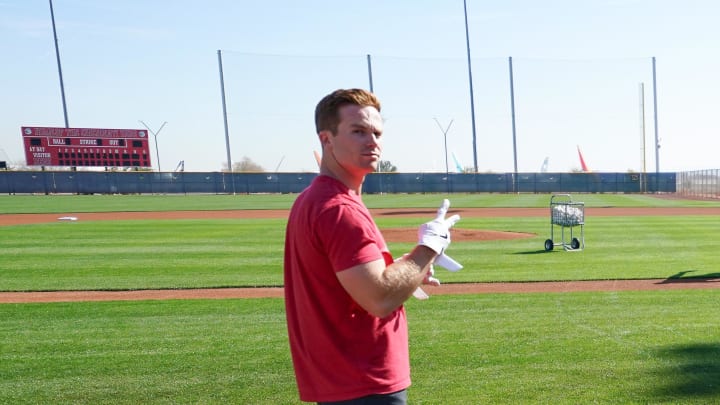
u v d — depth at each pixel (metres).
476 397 3.98
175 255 11.74
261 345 5.36
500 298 7.36
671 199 36.59
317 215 1.68
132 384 4.38
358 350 1.77
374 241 1.69
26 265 10.51
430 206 29.75
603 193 47.84
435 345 5.18
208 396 4.14
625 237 14.18
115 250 12.51
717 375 4.27
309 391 1.88
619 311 6.42
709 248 12.08
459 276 9.04
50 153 43.84
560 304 6.89
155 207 29.61
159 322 6.31
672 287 7.91
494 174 48.62
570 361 4.67
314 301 1.78
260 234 15.73
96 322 6.34
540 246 12.83
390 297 1.64
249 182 47.56
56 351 5.23
